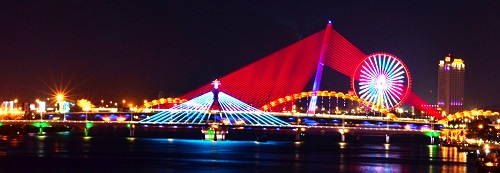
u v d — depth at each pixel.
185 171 182.38
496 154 182.88
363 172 185.75
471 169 196.50
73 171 178.00
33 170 178.50
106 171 179.75
